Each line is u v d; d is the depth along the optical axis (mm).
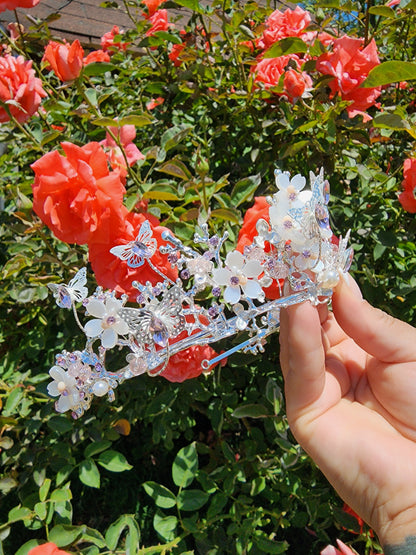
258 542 353
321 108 404
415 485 226
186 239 354
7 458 394
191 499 338
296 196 238
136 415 430
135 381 400
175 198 352
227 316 396
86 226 278
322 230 243
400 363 258
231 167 532
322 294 244
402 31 521
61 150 391
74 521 501
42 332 478
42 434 470
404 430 254
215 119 529
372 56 375
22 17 825
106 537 318
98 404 436
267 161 450
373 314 259
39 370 443
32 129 466
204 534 350
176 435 459
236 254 237
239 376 480
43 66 428
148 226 243
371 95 390
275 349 438
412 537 213
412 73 322
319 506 394
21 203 368
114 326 233
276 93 444
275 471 417
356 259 432
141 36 594
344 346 304
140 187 358
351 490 245
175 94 551
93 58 591
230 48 478
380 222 429
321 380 254
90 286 420
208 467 458
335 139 413
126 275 294
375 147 524
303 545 483
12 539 483
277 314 262
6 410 377
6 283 465
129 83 611
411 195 388
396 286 425
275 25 490
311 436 258
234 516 365
